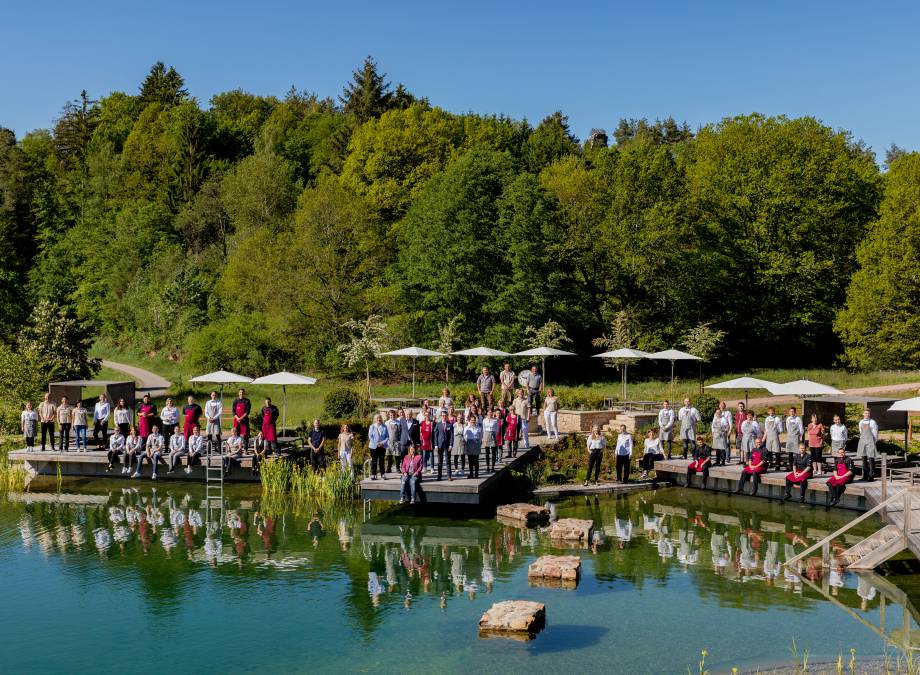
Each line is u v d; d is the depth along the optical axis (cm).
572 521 2078
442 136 6369
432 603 1523
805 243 5316
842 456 2275
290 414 3781
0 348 3809
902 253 4266
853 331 4384
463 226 4841
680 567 1756
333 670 1217
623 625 1399
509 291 4762
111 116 10562
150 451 2722
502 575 1705
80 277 7769
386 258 5591
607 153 5522
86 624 1424
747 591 1587
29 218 8581
